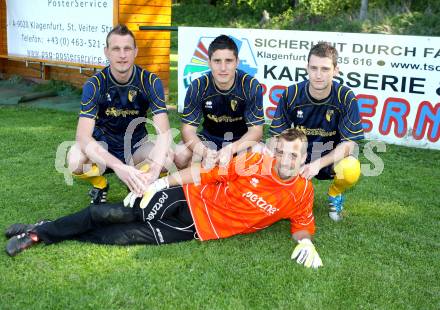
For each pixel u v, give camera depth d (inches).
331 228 152.4
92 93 153.5
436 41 245.6
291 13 803.4
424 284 120.2
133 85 157.8
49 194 174.2
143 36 342.6
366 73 265.3
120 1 326.0
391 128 264.2
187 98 161.6
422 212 167.6
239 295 112.2
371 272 124.9
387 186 194.4
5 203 163.6
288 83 284.2
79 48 353.4
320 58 143.2
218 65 149.8
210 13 1198.9
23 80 423.2
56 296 110.2
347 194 184.2
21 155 222.4
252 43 289.4
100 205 134.6
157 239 136.1
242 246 137.9
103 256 128.9
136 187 136.6
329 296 113.1
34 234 132.4
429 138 255.3
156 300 109.5
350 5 714.2
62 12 356.8
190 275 120.4
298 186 133.1
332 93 152.7
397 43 254.5
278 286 116.4
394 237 146.6
